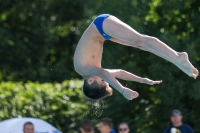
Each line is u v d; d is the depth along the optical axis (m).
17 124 27.83
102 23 17.22
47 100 39.47
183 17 39.72
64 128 39.59
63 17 64.19
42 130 28.00
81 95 41.38
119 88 17.00
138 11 39.91
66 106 40.25
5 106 36.47
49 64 63.19
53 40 62.81
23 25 60.12
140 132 39.38
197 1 38.72
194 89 36.97
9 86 38.62
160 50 16.59
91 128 27.84
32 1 59.25
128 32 16.84
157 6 40.19
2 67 57.91
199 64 37.50
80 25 42.19
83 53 17.62
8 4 58.50
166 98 38.28
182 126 28.45
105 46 40.72
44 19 60.84
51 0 59.81
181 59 16.50
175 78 38.06
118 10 39.53
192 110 38.81
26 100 37.72
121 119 40.81
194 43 36.94
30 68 58.69
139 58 40.44
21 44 58.16
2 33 56.62
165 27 40.41
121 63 40.56
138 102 41.19
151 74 38.72
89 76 17.66
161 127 39.22
